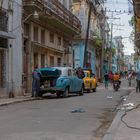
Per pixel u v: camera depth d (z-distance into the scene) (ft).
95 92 128.77
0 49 94.17
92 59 234.38
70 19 147.13
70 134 41.88
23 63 110.11
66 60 162.91
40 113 61.11
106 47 293.64
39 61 123.03
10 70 98.27
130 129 43.70
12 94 97.45
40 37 124.36
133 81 194.49
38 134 41.55
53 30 139.03
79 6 216.95
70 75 104.22
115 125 47.01
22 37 106.42
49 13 119.44
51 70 98.58
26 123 49.73
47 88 99.04
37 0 109.60
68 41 165.99
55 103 81.00
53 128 45.88
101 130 45.29
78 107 71.67
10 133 42.06
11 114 59.52
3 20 94.48
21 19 104.94
